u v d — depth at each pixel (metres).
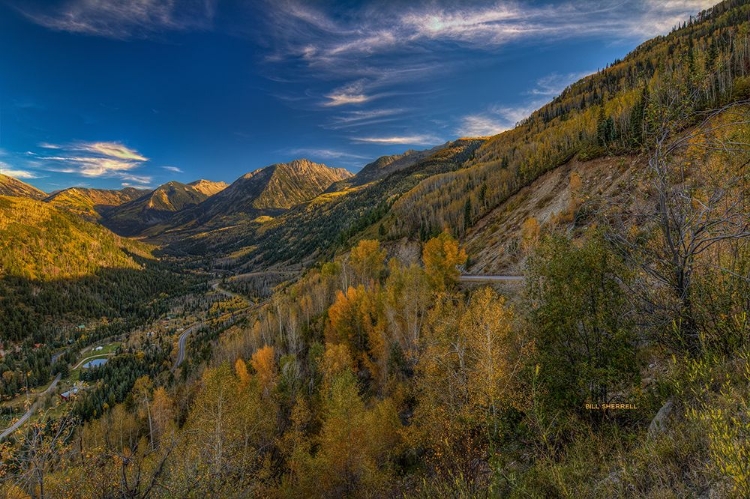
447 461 11.73
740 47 69.44
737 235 6.75
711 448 4.56
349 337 48.84
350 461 21.84
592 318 9.81
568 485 6.59
